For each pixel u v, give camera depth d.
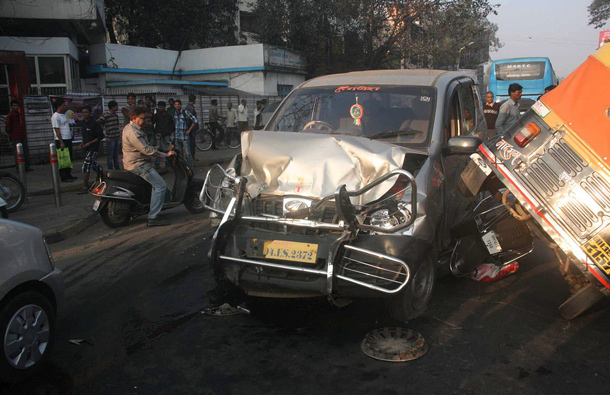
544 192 3.91
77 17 19.11
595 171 3.70
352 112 5.05
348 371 3.50
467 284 5.10
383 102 5.09
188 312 4.55
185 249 6.46
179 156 8.01
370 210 3.95
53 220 7.84
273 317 4.39
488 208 5.06
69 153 11.73
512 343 3.89
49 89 18.84
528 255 6.01
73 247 6.71
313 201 4.04
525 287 5.02
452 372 3.48
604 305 4.07
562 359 3.66
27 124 15.31
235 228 4.26
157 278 5.45
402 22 29.66
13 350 3.32
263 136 4.64
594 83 3.84
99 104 17.03
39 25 20.27
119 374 3.53
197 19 27.03
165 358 3.74
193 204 8.44
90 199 9.88
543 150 3.94
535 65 21.09
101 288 5.20
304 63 30.23
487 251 4.81
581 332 4.07
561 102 3.93
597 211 3.67
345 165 4.13
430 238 4.02
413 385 3.32
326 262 3.82
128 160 7.46
